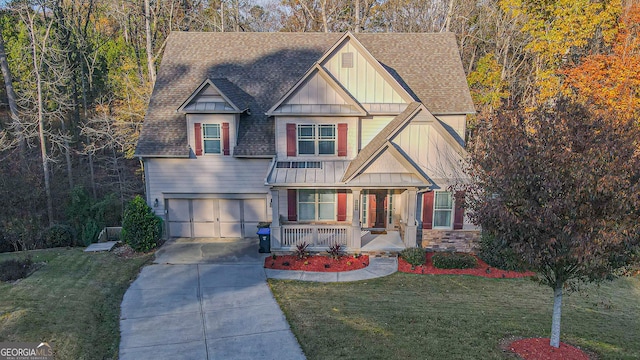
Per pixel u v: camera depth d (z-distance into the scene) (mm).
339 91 18812
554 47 26875
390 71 21141
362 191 20125
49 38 28922
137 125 29672
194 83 21734
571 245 8531
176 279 15898
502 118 10062
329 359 10367
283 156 19484
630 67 22453
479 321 12414
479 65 34594
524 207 8898
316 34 23641
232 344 11297
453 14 35594
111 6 35875
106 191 30703
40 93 24250
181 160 19859
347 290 14953
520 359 10180
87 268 16453
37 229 22047
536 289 15367
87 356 10422
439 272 16797
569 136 8734
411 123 18109
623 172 8156
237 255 18469
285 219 20156
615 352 10781
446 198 18703
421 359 10227
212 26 42062
